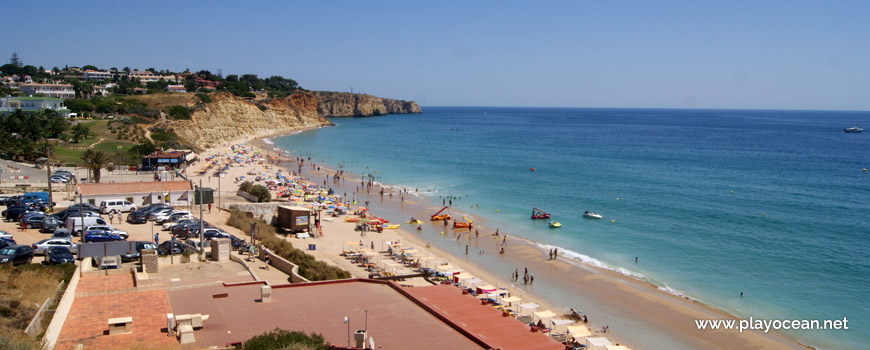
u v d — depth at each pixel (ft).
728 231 230.07
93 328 81.20
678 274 175.83
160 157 320.09
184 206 213.87
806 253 197.06
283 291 100.63
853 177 389.39
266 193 253.44
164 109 549.13
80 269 108.68
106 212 191.72
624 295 157.58
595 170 424.87
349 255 183.52
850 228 233.14
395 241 210.79
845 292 159.02
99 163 242.37
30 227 156.35
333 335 80.94
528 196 314.76
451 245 211.20
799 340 129.08
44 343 70.59
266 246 160.76
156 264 114.73
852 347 124.98
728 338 129.80
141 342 76.33
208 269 122.42
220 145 558.15
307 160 476.13
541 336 84.17
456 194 322.96
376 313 90.79
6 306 80.28
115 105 524.93
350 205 286.25
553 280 170.30
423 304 94.32
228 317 86.79
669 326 136.67
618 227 239.30
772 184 356.38
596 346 116.88
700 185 352.08
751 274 175.11
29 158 302.45
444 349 77.46
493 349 77.41
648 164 465.06
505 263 188.34
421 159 497.87
